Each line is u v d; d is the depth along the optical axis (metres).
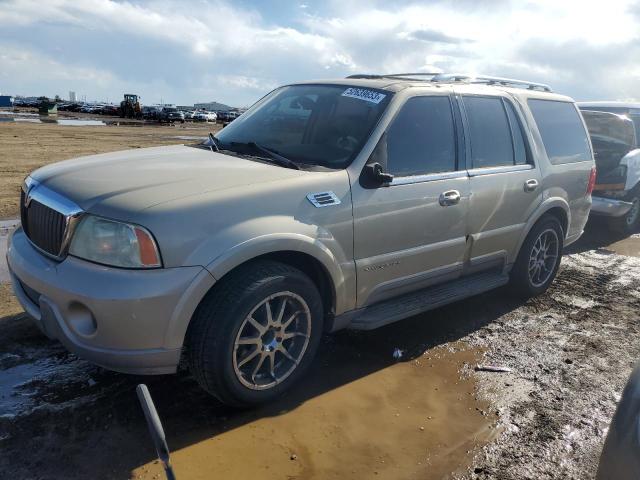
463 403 3.52
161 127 43.00
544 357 4.22
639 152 8.49
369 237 3.65
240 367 3.14
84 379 3.46
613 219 8.46
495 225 4.68
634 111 9.74
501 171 4.68
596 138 8.57
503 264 4.95
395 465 2.89
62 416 3.08
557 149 5.45
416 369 3.93
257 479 2.72
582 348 4.41
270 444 2.99
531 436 3.21
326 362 3.95
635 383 2.28
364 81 4.32
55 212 3.07
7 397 3.22
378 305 4.00
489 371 3.95
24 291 3.39
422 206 3.96
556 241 5.50
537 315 5.08
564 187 5.43
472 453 3.03
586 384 3.84
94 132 28.98
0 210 8.33
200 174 3.30
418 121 4.09
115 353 2.85
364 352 4.13
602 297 5.67
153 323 2.82
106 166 3.53
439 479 2.81
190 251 2.87
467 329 4.67
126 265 2.81
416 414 3.37
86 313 2.88
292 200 3.27
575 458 3.04
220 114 78.00
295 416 3.27
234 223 3.02
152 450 2.87
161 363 2.91
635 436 2.03
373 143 3.74
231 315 2.99
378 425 3.23
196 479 2.68
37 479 2.61
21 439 2.87
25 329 4.05
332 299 3.56
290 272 3.23
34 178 3.55
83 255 2.92
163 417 3.15
